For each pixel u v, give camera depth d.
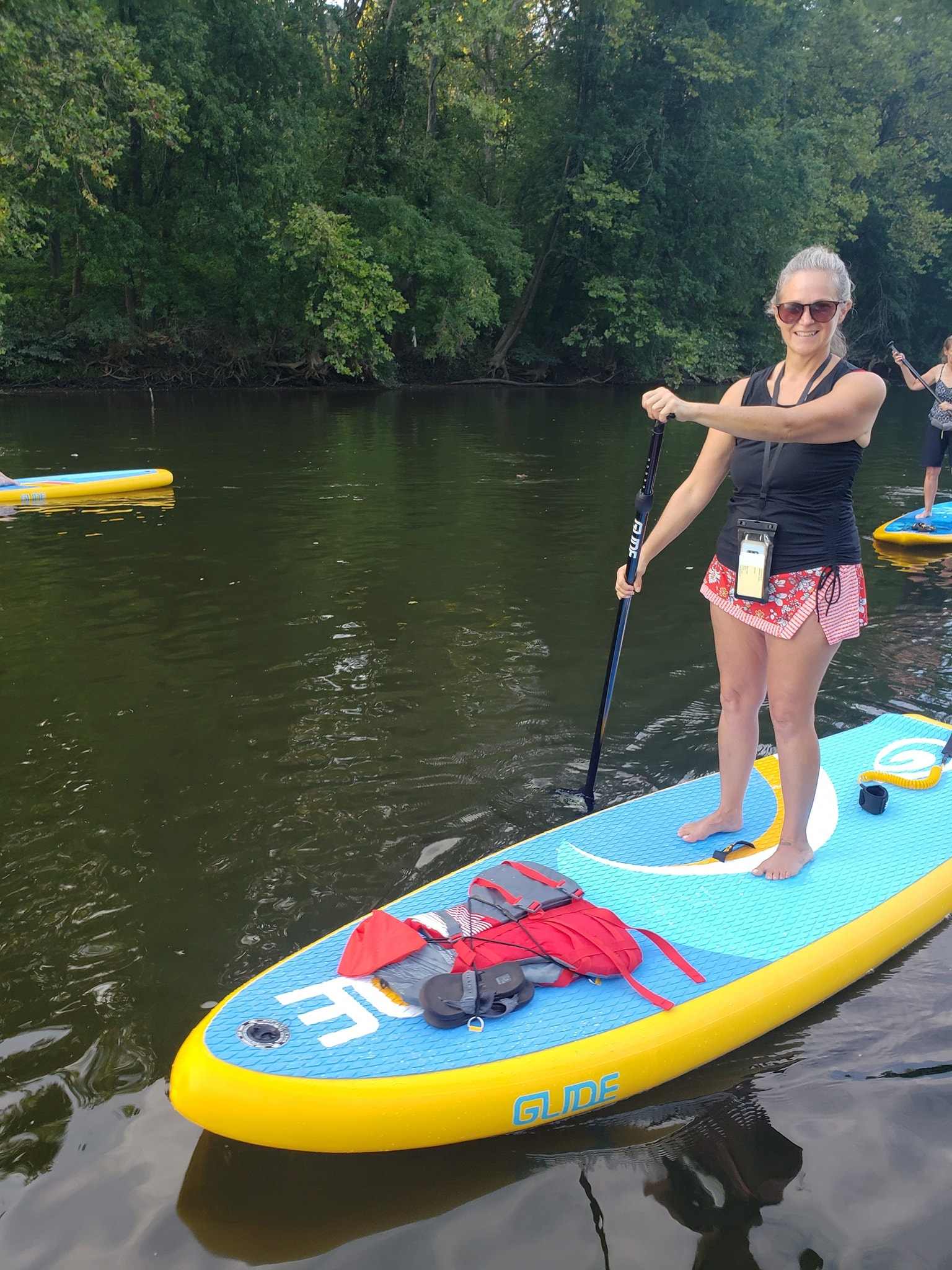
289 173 20.77
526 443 13.52
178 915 2.87
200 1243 1.88
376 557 6.96
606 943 2.51
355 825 3.38
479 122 23.23
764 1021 2.46
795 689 2.81
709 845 3.16
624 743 4.05
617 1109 2.24
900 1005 2.58
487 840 3.30
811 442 2.54
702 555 7.11
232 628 5.39
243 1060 2.15
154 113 16.22
